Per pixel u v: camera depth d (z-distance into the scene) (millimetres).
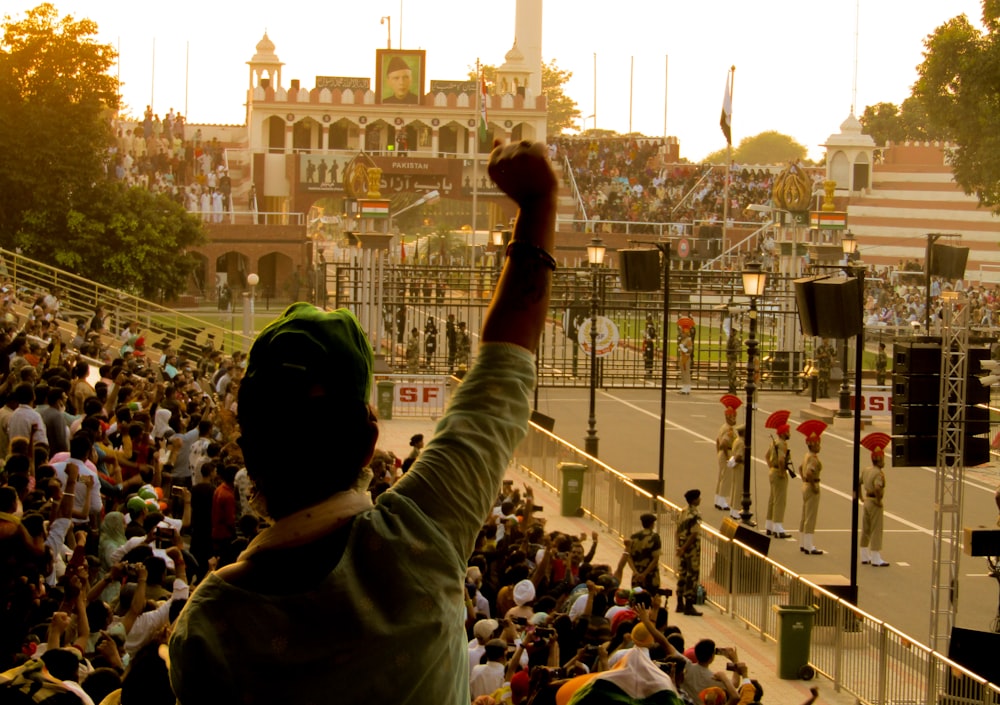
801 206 49375
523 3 92562
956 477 18594
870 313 64375
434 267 42031
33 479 13398
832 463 34469
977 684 14328
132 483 14898
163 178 73375
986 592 22531
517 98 82562
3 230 52562
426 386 35500
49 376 19047
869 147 88812
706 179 87438
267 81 80812
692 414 41750
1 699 6355
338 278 40000
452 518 2131
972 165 68250
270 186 78062
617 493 24281
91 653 9406
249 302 38844
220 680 2010
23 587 9211
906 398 18938
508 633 11617
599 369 44281
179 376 24828
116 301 40812
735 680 12883
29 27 51656
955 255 38500
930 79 67250
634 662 3770
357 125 81062
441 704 2078
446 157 79062
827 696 16406
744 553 19609
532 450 29828
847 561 24438
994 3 64875
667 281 27109
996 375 18609
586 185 85438
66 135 51875
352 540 2086
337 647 2021
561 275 43750
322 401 2141
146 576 9898
